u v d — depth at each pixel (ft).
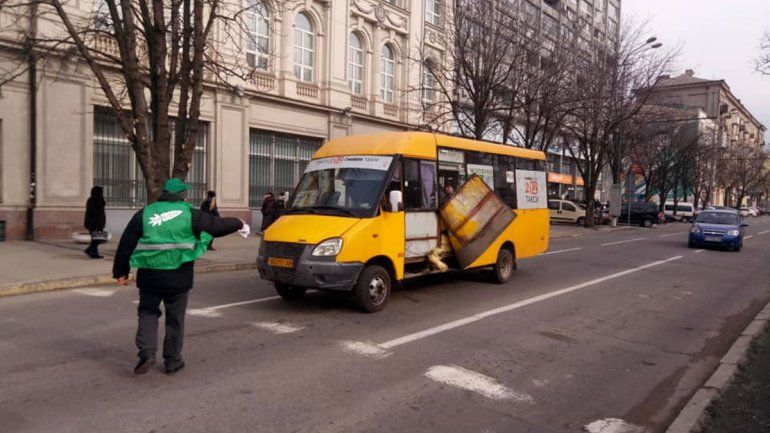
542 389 16.84
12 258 38.58
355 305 27.55
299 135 72.64
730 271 46.98
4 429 12.66
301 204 27.86
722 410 15.67
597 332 24.13
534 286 35.50
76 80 50.39
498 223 33.40
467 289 33.53
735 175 217.15
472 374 17.79
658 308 29.96
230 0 61.57
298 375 17.04
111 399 14.64
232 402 14.70
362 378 17.01
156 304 16.53
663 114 111.24
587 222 111.75
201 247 16.26
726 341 23.56
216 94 61.93
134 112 38.73
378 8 81.82
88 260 38.63
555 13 88.07
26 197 48.21
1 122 46.47
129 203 55.77
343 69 76.84
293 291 28.81
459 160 32.65
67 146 50.06
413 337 21.85
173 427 13.04
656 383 17.88
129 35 38.34
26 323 22.84
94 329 21.89
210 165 62.18
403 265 27.61
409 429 13.55
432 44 90.74
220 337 21.08
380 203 26.23
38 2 37.47
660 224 148.46
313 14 72.90
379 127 84.02
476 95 68.74
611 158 118.01
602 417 14.93
